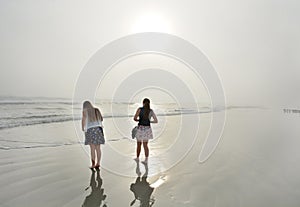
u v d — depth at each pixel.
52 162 5.68
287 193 4.13
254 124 13.62
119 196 3.96
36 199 3.73
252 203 3.72
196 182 4.61
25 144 7.38
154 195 4.02
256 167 5.59
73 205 3.58
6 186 4.17
